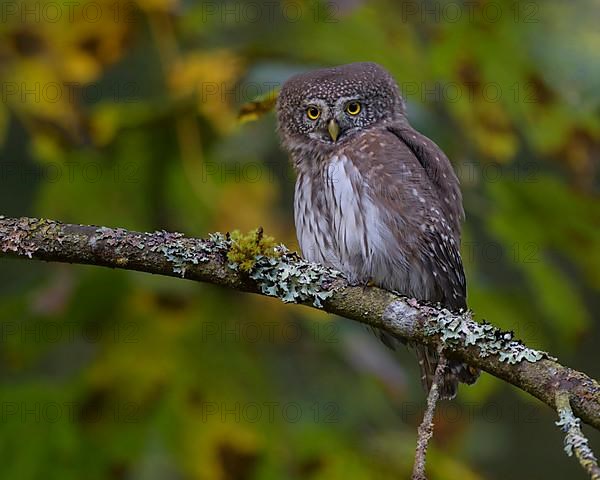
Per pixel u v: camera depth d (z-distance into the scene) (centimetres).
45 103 1006
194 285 1095
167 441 1031
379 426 1147
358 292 745
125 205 1095
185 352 1074
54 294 1042
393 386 1101
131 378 1054
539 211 1045
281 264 750
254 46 1038
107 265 734
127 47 1022
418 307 729
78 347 1191
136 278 1073
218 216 1088
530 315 1093
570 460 1425
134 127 1080
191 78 1001
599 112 999
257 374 1077
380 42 1076
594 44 999
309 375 1150
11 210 1238
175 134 1092
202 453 1026
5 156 1245
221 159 1083
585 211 1034
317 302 748
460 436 1233
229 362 1078
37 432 1023
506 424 1437
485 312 1084
